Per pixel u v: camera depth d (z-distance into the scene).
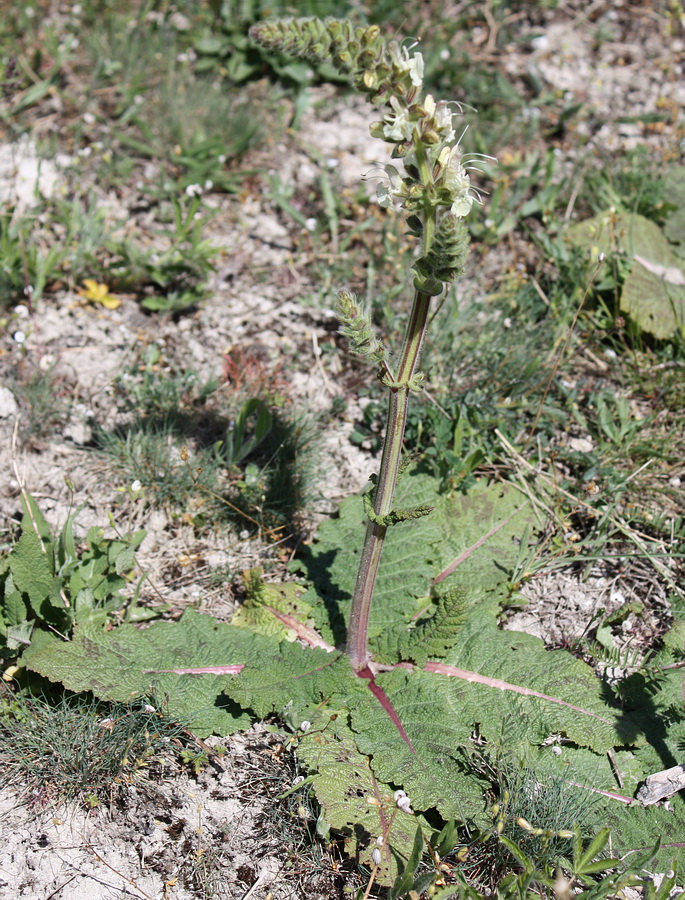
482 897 1.00
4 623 1.11
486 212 1.41
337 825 1.03
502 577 1.16
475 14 1.61
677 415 1.27
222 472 1.23
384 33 1.54
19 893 1.03
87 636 1.10
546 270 1.38
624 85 1.56
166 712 1.08
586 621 1.17
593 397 1.27
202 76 1.55
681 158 1.47
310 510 1.22
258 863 1.05
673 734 1.08
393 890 1.00
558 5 1.64
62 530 1.17
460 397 1.26
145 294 1.37
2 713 1.09
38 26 1.58
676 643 1.12
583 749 1.08
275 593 1.14
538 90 1.54
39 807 1.06
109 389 1.29
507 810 1.04
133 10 1.61
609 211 1.37
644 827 1.05
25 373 1.29
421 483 1.20
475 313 1.32
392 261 1.36
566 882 1.00
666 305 1.31
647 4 1.64
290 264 1.39
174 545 1.20
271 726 1.09
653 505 1.22
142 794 1.07
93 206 1.38
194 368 1.31
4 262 1.33
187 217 1.34
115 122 1.49
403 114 0.96
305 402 1.29
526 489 1.20
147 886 1.04
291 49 0.96
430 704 1.08
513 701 1.09
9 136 1.47
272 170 1.47
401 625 1.12
